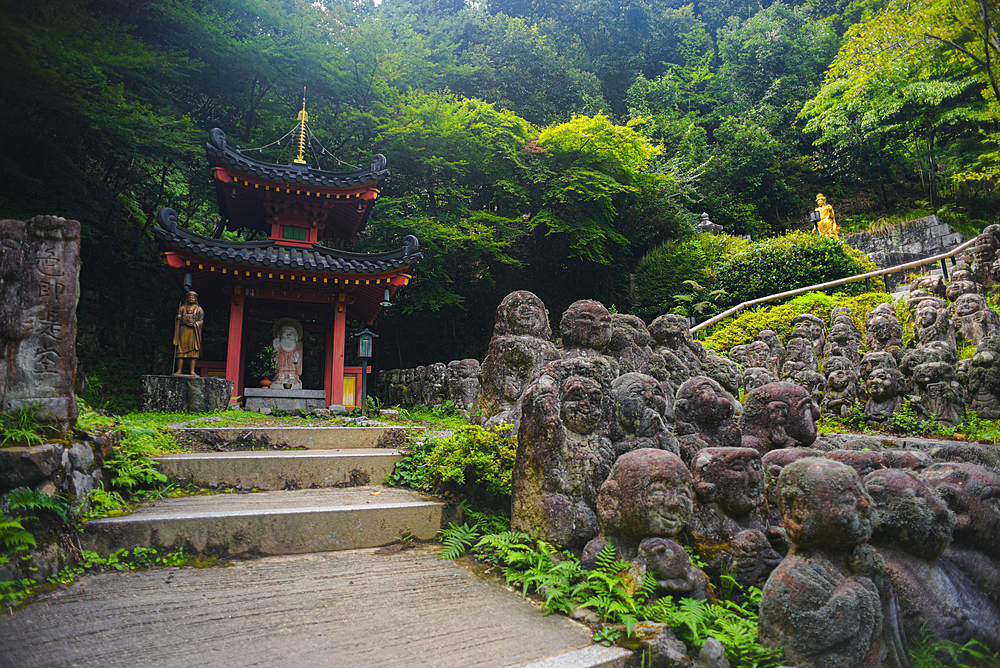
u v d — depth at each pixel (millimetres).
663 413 5438
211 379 10406
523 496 5062
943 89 26406
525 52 31609
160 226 11523
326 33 21062
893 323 11938
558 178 22234
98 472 5164
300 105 20750
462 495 5961
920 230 26609
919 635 3984
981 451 7047
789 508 3869
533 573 4434
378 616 3926
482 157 22141
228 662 3229
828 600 3576
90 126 14688
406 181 22359
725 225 32562
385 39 23078
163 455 6355
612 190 22453
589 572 4242
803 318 13594
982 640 4188
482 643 3604
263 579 4438
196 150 17094
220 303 14461
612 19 39812
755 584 4398
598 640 3684
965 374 10016
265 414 10914
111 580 4234
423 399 14969
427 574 4727
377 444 8070
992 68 15500
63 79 13016
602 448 5059
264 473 6273
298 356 12820
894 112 29016
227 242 12047
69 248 5152
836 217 33250
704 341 15758
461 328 23922
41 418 4801
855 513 3686
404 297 21172
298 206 13297
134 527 4633
